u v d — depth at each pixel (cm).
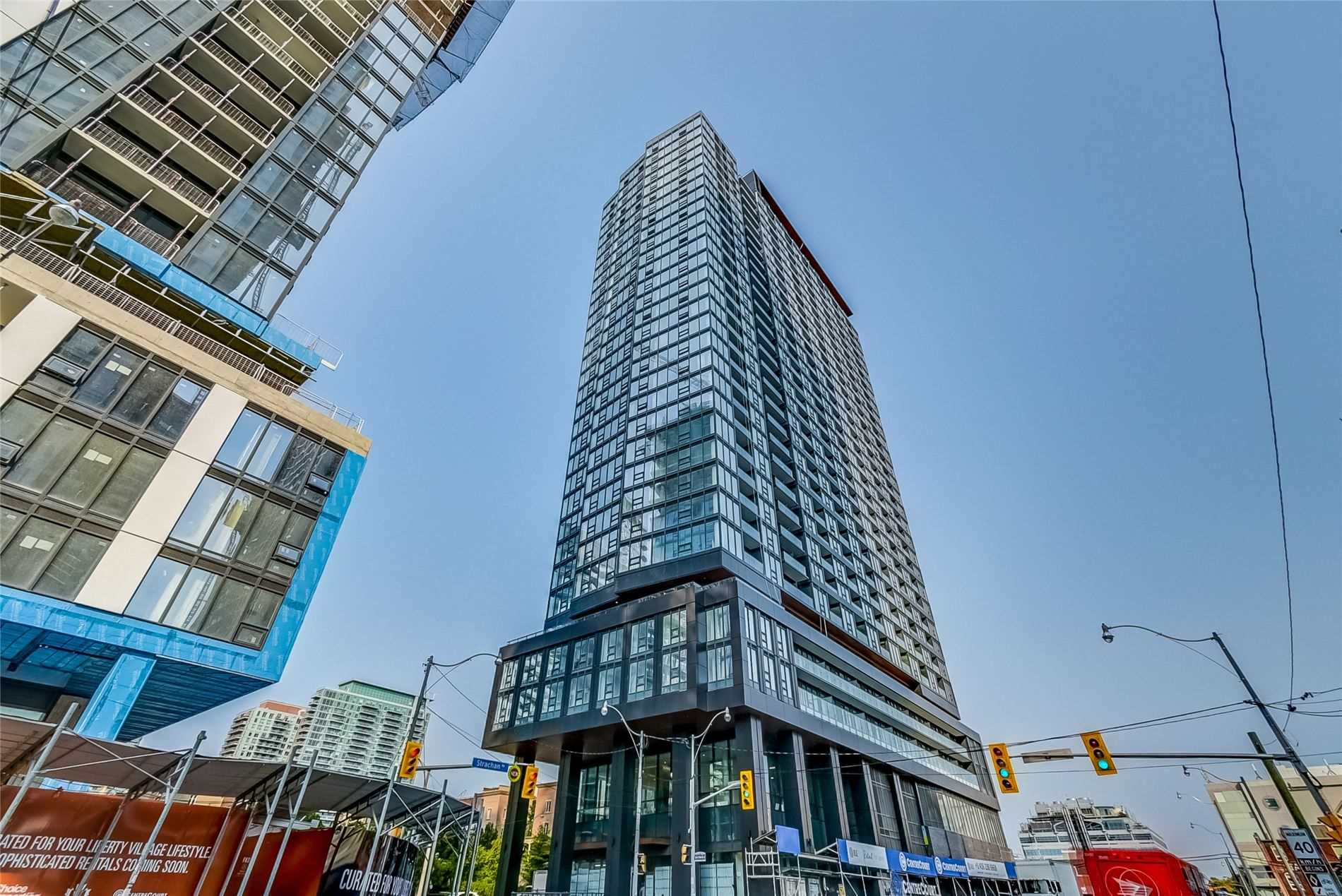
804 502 6538
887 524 8962
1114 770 1989
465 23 4984
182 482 2098
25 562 1708
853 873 4147
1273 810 6756
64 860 1438
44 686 1916
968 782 7069
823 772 4616
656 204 8444
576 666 4922
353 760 15950
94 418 1980
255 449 2344
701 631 4378
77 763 1464
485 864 6197
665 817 4200
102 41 2577
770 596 5041
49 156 2342
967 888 5519
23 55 2275
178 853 1627
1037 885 5972
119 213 2533
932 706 7056
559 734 4566
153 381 2169
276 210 2983
